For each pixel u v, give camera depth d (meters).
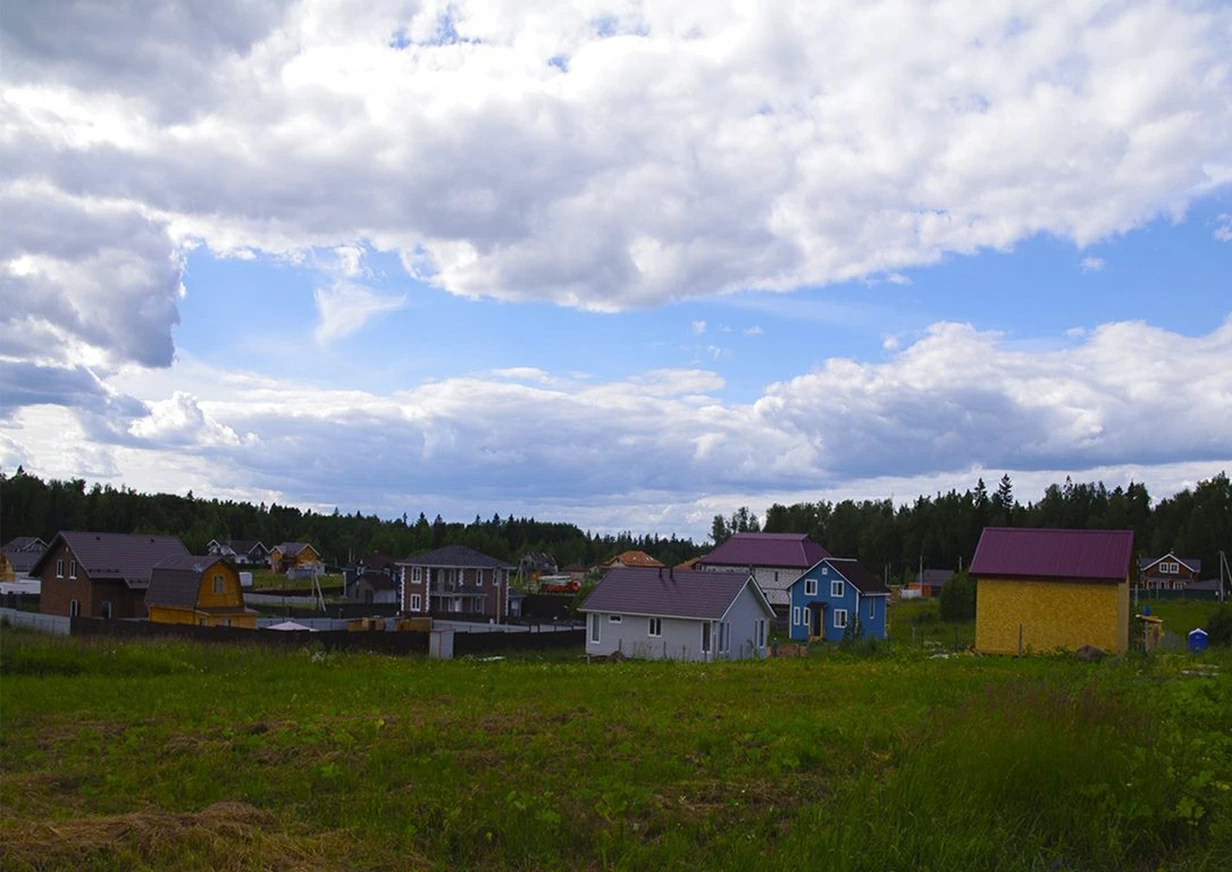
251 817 8.03
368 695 17.22
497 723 13.16
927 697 16.78
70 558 51.66
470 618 60.91
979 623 35.41
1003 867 7.37
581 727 12.71
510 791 9.00
